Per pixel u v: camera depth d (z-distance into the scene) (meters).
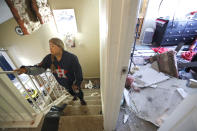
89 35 2.34
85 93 2.52
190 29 3.11
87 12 2.04
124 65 0.59
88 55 2.68
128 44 0.51
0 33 2.23
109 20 0.45
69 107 1.73
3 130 1.21
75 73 1.34
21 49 2.53
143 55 3.00
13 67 2.76
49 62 1.28
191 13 3.02
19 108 1.14
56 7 1.99
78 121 1.29
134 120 1.41
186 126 0.46
